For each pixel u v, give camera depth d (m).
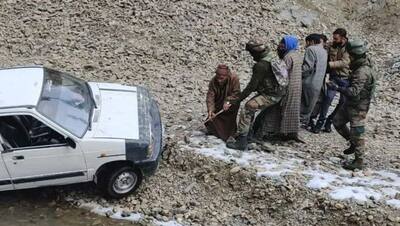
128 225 9.07
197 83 13.87
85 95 9.93
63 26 15.84
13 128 8.80
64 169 9.04
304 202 9.17
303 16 17.42
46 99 9.20
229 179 9.81
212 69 14.71
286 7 17.64
